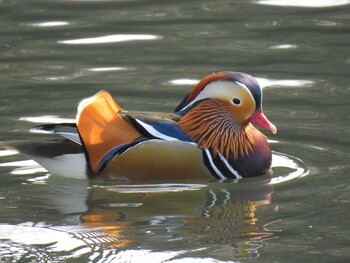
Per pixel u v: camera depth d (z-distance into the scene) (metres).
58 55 18.41
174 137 13.36
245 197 12.67
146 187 13.05
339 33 19.44
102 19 20.56
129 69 17.59
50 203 12.38
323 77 17.17
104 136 13.13
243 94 13.65
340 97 16.23
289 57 18.17
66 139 13.50
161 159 13.16
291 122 15.23
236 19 20.53
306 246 10.84
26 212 12.05
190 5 21.69
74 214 11.99
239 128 13.67
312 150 14.22
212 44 18.97
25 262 10.41
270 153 13.74
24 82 16.92
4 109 15.53
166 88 16.56
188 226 11.59
